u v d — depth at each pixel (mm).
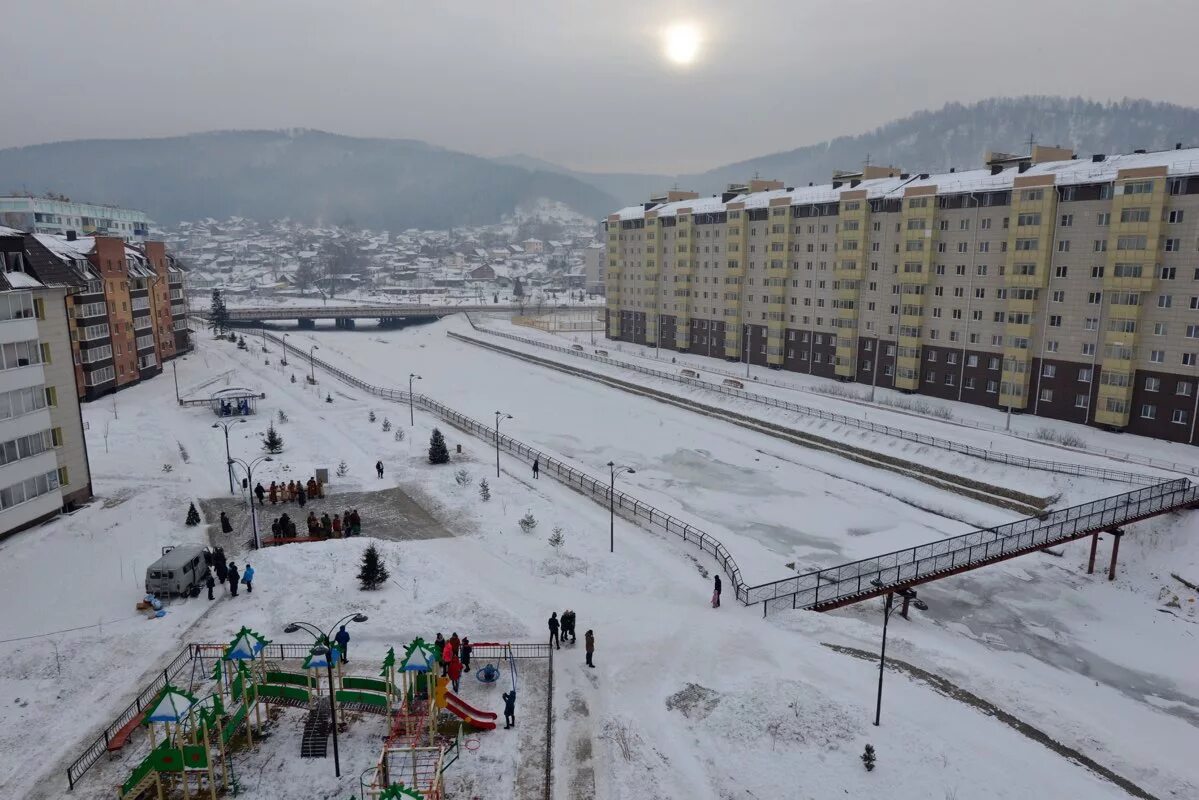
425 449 67312
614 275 149625
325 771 23703
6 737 25453
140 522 45750
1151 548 47594
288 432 73000
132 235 181500
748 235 112812
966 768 24672
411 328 196000
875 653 33375
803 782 24078
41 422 43688
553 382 113875
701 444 77812
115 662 30156
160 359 106188
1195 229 62094
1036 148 77625
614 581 40469
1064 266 71375
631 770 24609
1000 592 44531
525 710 27484
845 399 86625
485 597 36938
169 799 22344
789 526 55094
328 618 33875
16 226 152125
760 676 30125
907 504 60219
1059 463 58938
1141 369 67000
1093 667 36688
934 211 82875
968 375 81875
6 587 36125
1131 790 24609
